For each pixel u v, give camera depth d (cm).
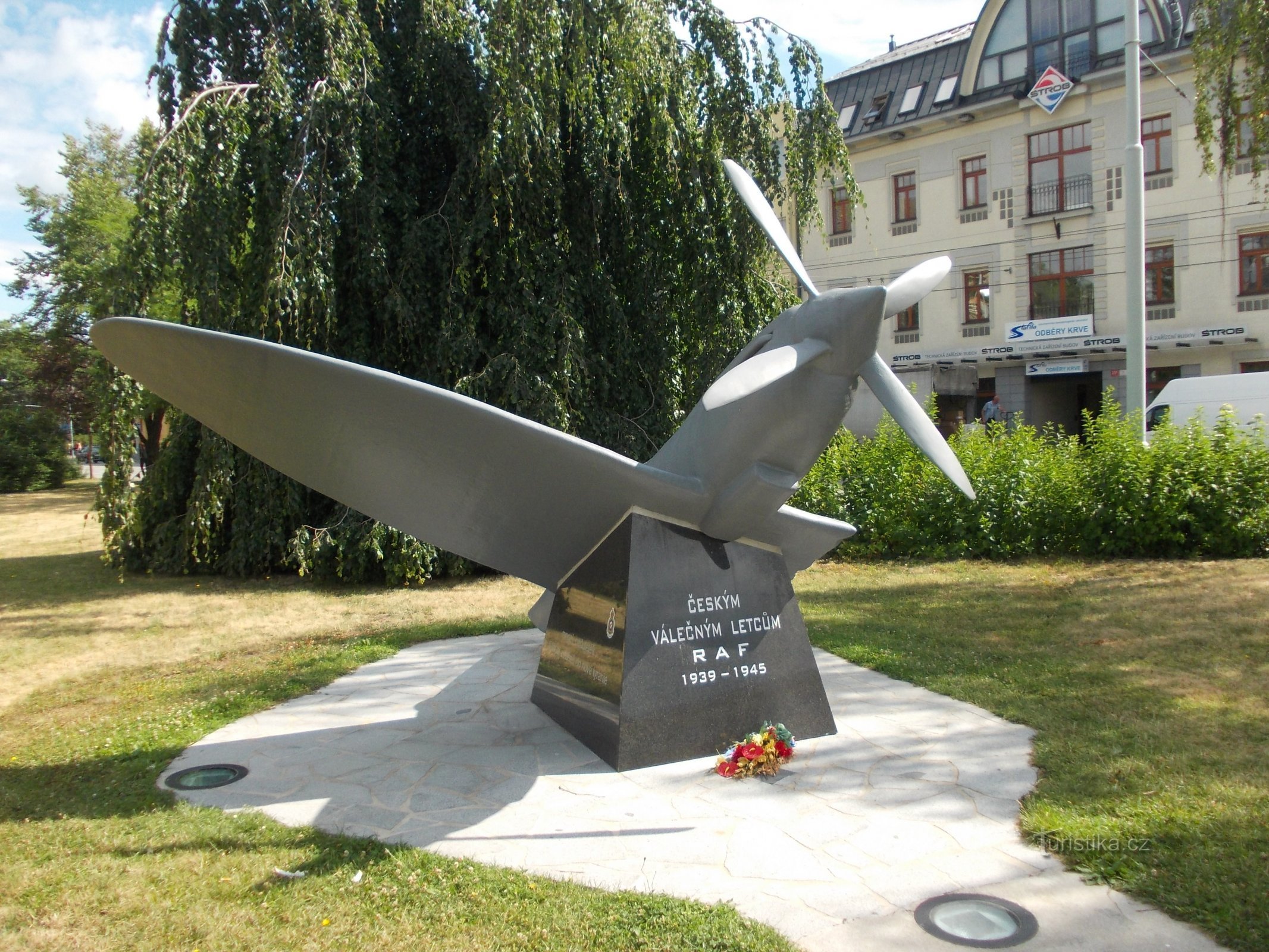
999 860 298
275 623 743
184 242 822
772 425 404
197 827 334
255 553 937
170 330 337
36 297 2431
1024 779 367
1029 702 468
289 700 516
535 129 816
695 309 972
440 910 271
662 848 315
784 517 445
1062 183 2019
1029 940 248
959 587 802
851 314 379
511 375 865
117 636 704
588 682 436
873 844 313
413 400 360
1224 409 911
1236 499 852
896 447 1015
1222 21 855
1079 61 1962
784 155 1087
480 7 917
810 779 379
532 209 891
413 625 719
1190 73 1823
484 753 422
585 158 894
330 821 343
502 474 405
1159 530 874
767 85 970
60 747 438
